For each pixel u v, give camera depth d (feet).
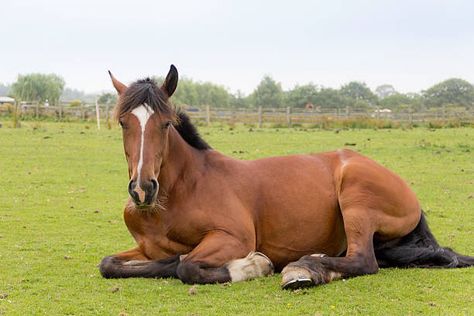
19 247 30.27
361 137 93.45
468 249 30.48
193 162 23.72
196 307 19.99
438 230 35.01
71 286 22.88
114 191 49.21
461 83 357.41
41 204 42.96
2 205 42.22
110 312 19.72
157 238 23.47
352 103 311.68
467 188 50.78
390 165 64.08
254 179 24.53
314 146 80.59
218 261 22.43
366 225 23.80
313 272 21.72
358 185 24.29
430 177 56.44
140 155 21.34
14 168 60.03
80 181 53.67
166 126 22.08
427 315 19.20
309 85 316.81
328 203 24.89
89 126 115.85
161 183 22.80
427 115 131.75
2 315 19.47
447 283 22.72
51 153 71.56
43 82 266.98
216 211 23.13
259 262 23.09
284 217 24.31
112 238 33.12
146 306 20.24
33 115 138.21
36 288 22.71
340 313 19.31
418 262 25.04
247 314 19.26
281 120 131.95
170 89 22.71
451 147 79.05
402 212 24.64
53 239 32.45
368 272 23.38
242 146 80.28
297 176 25.04
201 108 139.64
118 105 22.11
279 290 21.58
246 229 23.32
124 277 23.53
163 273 23.27
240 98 327.47
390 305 20.12
